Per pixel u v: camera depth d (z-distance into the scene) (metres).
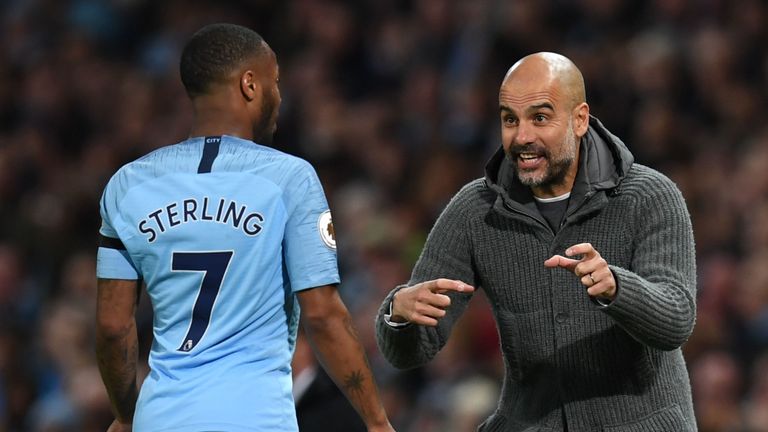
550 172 16.14
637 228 16.33
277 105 16.39
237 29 16.17
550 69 16.14
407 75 44.00
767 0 38.88
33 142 46.72
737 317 32.00
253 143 15.84
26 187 46.06
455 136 40.44
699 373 30.31
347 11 46.00
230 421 14.95
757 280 32.03
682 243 16.11
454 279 17.00
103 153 45.06
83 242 43.12
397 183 40.41
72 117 48.19
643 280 15.20
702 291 32.72
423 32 44.19
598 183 16.38
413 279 17.08
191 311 15.35
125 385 16.41
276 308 15.48
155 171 15.74
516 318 16.80
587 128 16.48
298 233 15.44
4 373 38.19
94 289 39.53
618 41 39.84
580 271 14.77
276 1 47.44
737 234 34.09
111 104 48.03
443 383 31.08
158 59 48.22
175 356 15.30
